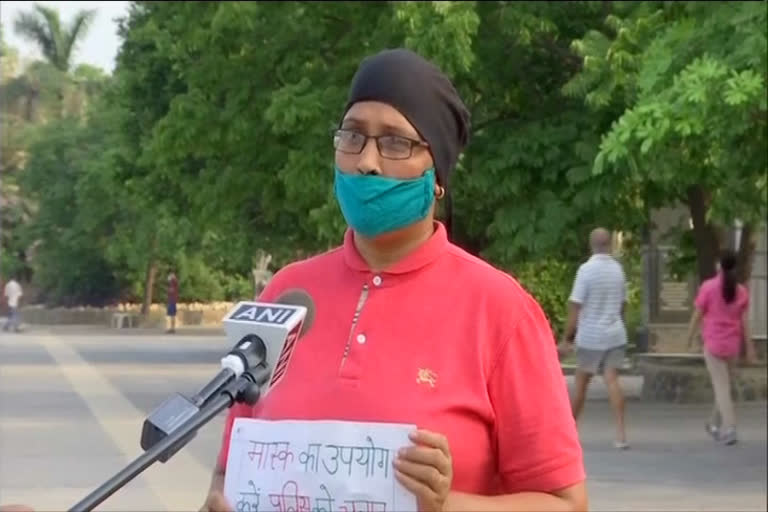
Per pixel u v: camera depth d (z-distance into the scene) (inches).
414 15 729.0
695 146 581.3
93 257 2486.5
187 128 864.9
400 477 125.2
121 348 1512.1
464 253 139.7
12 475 430.3
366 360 133.6
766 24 517.7
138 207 1346.0
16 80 2960.1
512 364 132.9
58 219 2456.9
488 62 786.2
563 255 789.9
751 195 688.4
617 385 609.0
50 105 2974.9
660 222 1059.3
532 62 796.0
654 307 1082.7
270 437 131.7
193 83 868.0
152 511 422.6
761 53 514.3
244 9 826.2
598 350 605.9
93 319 2442.2
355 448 127.6
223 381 125.4
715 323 628.7
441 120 137.5
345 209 136.7
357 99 137.0
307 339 137.2
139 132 1194.6
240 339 131.3
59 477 469.7
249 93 851.4
